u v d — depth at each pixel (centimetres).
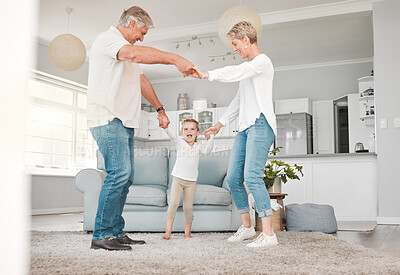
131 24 221
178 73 861
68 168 682
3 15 37
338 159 514
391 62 484
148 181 370
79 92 712
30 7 38
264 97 238
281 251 210
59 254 196
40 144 631
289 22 543
